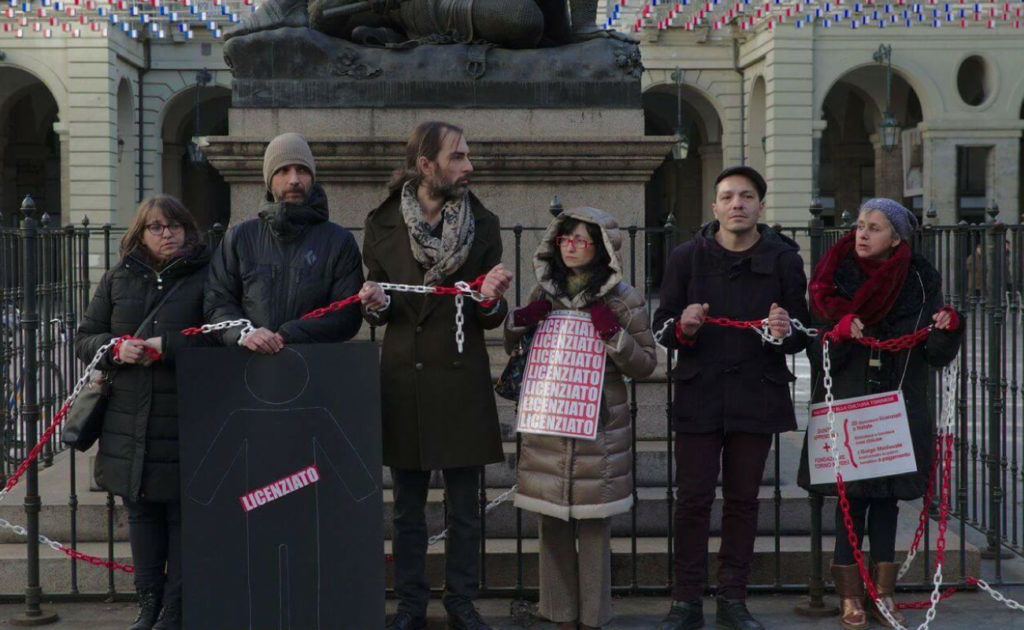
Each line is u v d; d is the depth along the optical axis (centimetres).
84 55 3019
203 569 453
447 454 484
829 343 508
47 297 771
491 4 691
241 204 674
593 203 689
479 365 495
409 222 487
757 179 510
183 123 3619
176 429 475
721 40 3341
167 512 489
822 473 518
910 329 506
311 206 488
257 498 456
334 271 486
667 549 575
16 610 554
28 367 543
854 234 519
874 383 510
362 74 679
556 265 505
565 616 506
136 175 3312
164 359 471
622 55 694
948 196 3064
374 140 659
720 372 507
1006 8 2728
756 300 509
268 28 685
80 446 487
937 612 550
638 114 692
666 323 514
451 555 502
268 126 677
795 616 543
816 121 3094
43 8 2783
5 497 609
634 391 553
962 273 637
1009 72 3036
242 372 457
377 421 461
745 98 3356
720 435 513
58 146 3669
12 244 741
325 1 721
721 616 517
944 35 3023
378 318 489
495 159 672
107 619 541
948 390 540
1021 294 621
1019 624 533
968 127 3044
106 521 593
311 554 457
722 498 593
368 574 459
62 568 567
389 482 613
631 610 551
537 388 496
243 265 480
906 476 511
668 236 580
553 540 505
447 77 682
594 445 491
